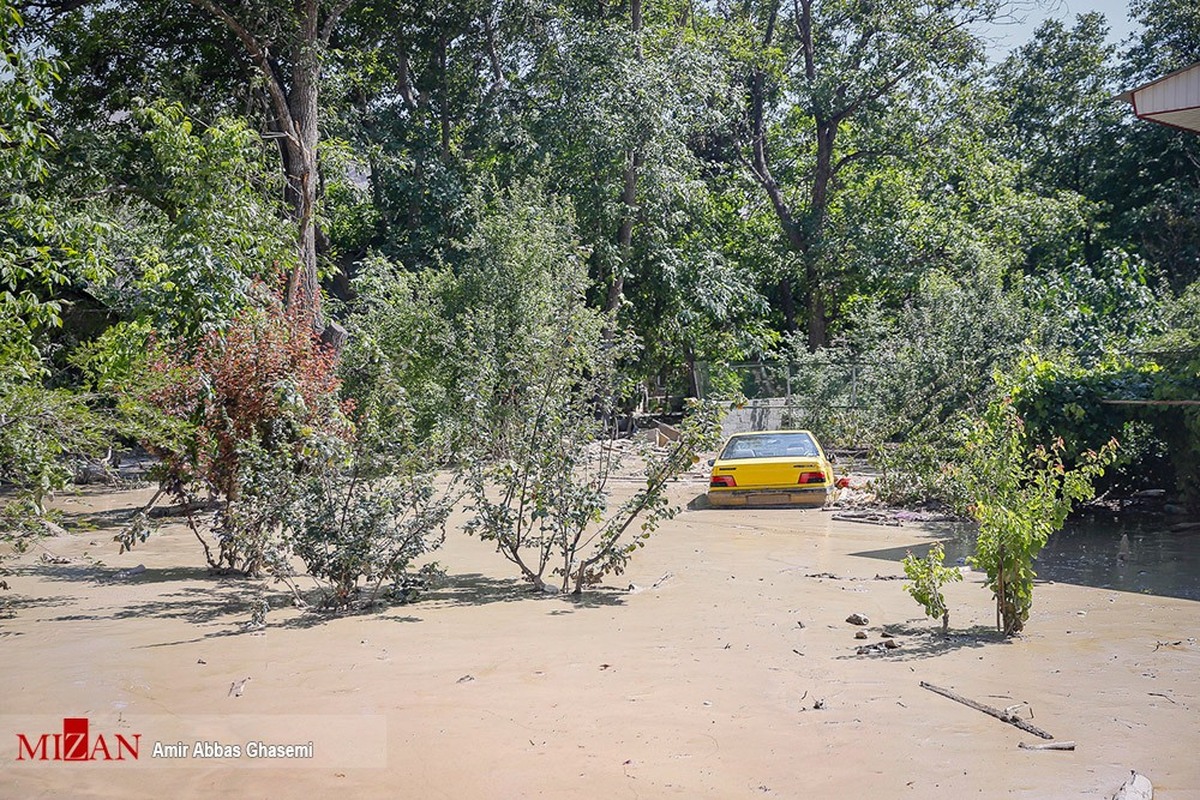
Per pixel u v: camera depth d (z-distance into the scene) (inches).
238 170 772.0
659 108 1353.3
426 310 1064.2
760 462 671.8
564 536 400.2
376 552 377.7
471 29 1544.0
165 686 268.2
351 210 1557.6
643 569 450.9
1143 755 207.6
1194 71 481.7
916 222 1574.8
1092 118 1888.5
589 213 1368.1
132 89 1155.3
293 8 1087.6
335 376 570.3
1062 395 576.4
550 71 1413.6
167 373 472.4
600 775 201.6
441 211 1438.2
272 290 687.1
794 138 1798.7
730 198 1732.3
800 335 1471.5
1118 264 1025.5
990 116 1640.0
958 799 187.0
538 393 415.5
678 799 189.6
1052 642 305.1
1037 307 904.9
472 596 393.4
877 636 316.2
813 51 1678.2
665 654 294.4
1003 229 1584.6
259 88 1160.2
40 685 270.8
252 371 474.6
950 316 843.4
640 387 1546.5
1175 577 410.9
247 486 403.9
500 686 263.0
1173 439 563.8
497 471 407.2
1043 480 323.3
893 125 1598.2
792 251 1644.9
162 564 488.4
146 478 473.4
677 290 1444.4
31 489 409.7
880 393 927.7
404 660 291.4
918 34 1562.5
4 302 392.5
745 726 229.1
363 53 1494.8
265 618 353.7
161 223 961.5
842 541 529.7
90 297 837.8
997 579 317.4
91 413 415.5
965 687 257.1
